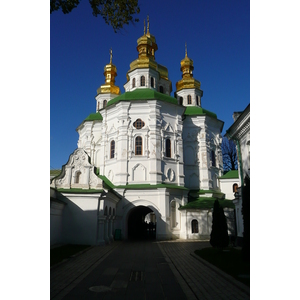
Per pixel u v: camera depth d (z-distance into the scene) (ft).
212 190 132.77
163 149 117.19
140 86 132.16
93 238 85.20
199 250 70.23
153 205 109.81
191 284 36.50
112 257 60.80
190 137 138.21
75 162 92.94
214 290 33.37
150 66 134.72
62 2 40.70
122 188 110.01
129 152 114.21
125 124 116.47
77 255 62.08
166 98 121.39
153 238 114.62
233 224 113.80
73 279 39.37
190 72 160.76
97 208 87.10
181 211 115.24
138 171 113.09
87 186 91.04
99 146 139.54
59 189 88.94
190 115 139.44
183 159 132.46
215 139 146.10
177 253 68.03
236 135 69.10
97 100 163.94
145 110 118.01
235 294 31.48
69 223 86.43
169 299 30.50
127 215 109.60
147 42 140.67
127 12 45.52
